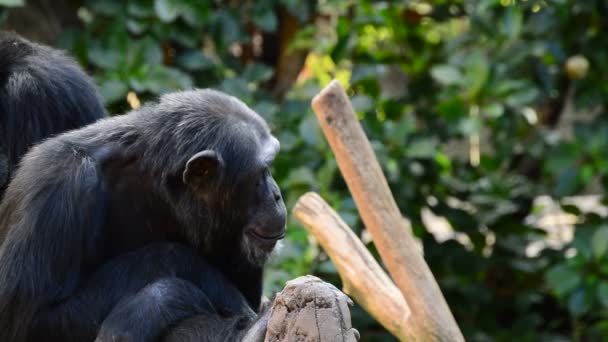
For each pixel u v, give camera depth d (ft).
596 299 45.29
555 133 51.01
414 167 46.98
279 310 19.02
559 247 50.11
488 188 49.44
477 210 48.78
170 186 24.58
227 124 24.43
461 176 49.98
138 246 25.29
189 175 24.04
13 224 23.52
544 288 52.54
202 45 47.34
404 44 48.96
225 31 45.37
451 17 49.44
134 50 42.55
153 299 22.39
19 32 45.60
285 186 40.14
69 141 24.76
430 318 26.12
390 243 26.53
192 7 43.19
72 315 22.82
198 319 22.43
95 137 25.03
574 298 44.37
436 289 26.53
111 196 24.80
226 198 24.43
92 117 31.40
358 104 42.11
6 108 30.07
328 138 27.20
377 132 43.83
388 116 46.85
